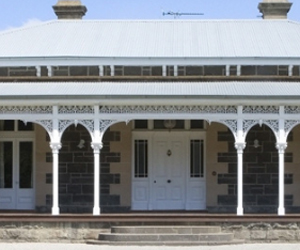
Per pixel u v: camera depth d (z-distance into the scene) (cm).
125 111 2616
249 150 2917
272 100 2570
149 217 2534
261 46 2961
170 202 2944
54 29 3169
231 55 2861
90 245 2448
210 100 2580
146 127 2952
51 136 2611
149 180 2945
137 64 2841
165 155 2952
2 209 2964
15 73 2878
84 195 2922
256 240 2522
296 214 2603
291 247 2395
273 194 2906
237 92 2612
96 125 2611
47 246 2422
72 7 3328
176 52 2902
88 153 2925
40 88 2712
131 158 2936
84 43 3003
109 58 2836
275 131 2597
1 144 2986
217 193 2920
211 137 2923
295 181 2908
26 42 3012
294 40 3027
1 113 2623
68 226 2538
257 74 2855
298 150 2911
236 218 2528
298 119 2594
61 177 2925
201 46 2969
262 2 3356
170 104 2605
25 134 2977
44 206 2934
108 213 2822
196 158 2950
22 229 2539
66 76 2828
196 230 2505
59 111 2614
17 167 2973
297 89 2678
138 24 3244
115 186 2928
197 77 2811
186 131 2947
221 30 3164
